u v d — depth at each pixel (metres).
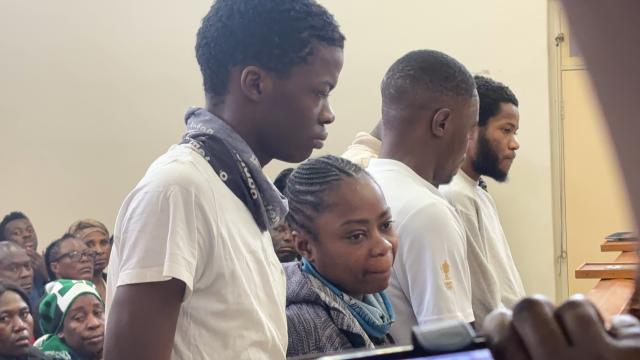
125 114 6.52
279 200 1.60
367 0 6.70
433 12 6.59
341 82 6.75
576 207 6.30
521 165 6.37
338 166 1.81
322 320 1.67
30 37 6.29
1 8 6.23
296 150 1.60
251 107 1.56
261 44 1.53
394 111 2.10
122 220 1.44
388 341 1.85
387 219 1.80
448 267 1.86
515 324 0.50
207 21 1.60
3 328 3.12
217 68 1.58
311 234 1.78
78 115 6.39
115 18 6.49
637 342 0.46
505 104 2.86
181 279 1.33
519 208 6.37
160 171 1.43
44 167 6.28
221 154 1.51
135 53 6.55
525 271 6.36
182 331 1.40
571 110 6.31
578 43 0.32
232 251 1.44
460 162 2.14
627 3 0.30
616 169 0.32
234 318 1.42
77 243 4.97
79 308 3.57
